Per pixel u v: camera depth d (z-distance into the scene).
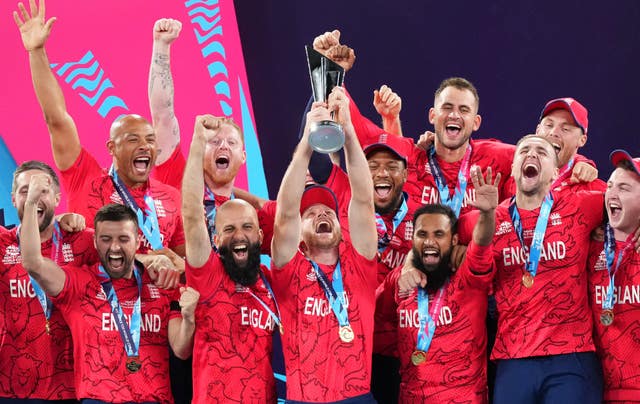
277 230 24.31
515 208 25.27
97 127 37.19
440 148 27.55
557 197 25.12
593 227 25.08
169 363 25.91
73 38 37.56
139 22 37.78
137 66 37.59
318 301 24.55
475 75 37.16
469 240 25.09
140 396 24.56
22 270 25.31
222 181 27.45
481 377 24.80
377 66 37.56
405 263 25.64
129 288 25.00
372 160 26.64
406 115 37.62
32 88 36.72
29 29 27.19
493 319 26.12
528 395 24.33
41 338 25.19
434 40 37.25
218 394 24.12
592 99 36.56
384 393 26.47
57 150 27.19
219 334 24.38
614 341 24.83
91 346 24.58
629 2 36.09
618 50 36.28
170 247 27.59
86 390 24.41
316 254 24.91
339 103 22.72
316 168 27.45
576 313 24.56
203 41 37.97
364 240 24.59
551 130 27.81
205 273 24.34
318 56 22.75
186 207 24.16
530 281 24.69
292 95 37.88
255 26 37.97
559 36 36.59
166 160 29.22
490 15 36.91
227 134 27.45
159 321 25.12
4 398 25.19
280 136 37.97
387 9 37.38
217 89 37.94
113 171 27.31
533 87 36.88
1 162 36.28
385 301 25.84
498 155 27.47
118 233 24.61
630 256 24.88
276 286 24.84
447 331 24.77
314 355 24.28
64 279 24.59
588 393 24.25
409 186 27.44
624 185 24.64
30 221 23.98
